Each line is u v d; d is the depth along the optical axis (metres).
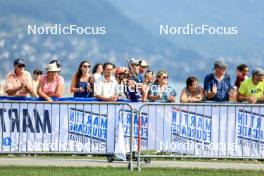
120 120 23.42
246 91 26.09
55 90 25.92
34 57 164.62
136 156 23.42
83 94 27.06
